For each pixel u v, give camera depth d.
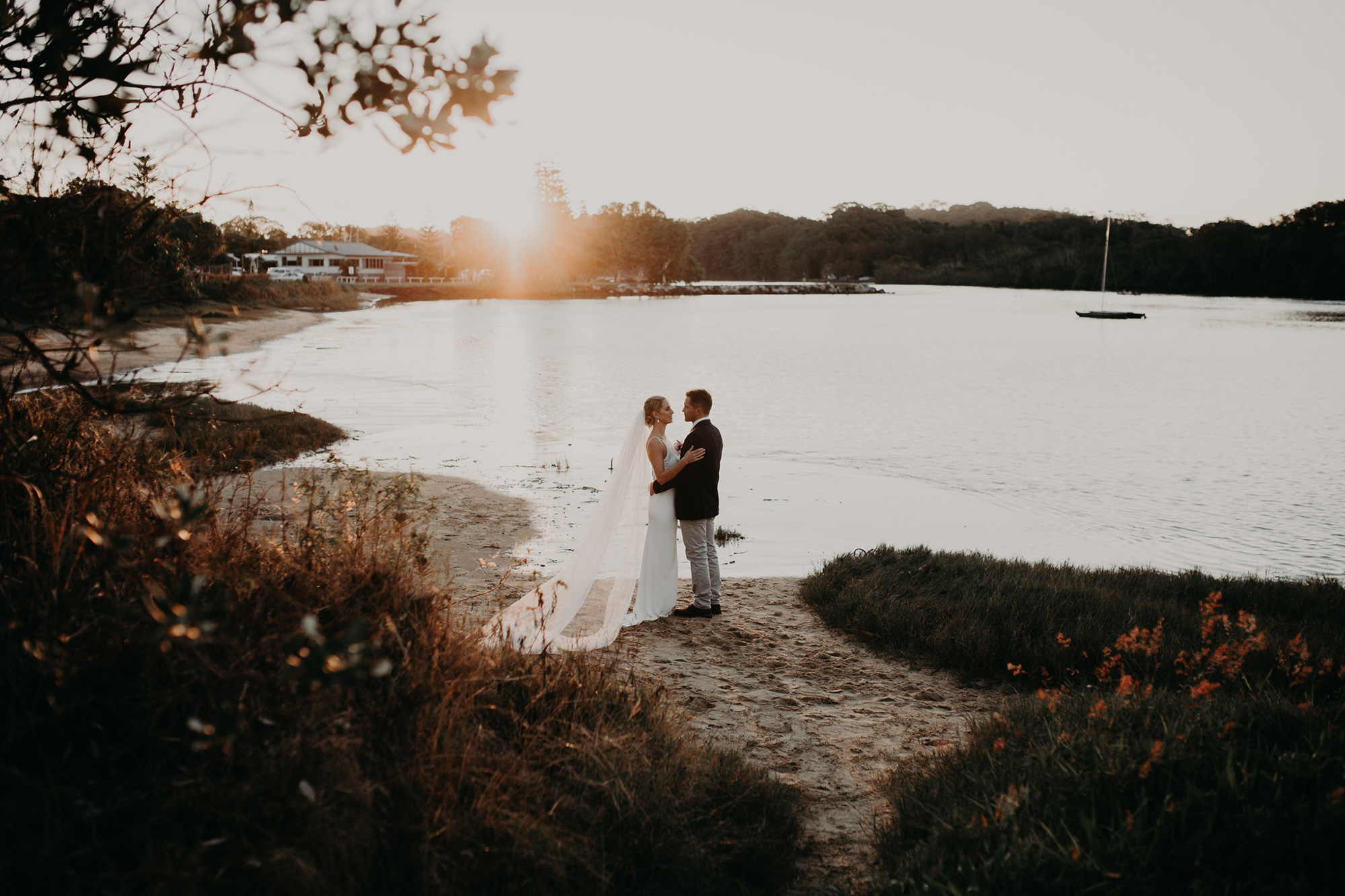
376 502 5.26
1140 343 53.53
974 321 82.00
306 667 1.86
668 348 45.44
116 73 2.54
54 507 3.19
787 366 36.69
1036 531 11.57
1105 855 2.85
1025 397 26.88
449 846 2.87
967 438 19.28
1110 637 6.03
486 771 3.24
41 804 2.33
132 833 2.37
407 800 2.96
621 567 6.72
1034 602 6.96
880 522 11.70
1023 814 3.22
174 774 2.57
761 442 18.33
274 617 3.18
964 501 13.16
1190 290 170.62
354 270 130.00
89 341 2.36
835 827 3.94
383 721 3.22
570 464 14.49
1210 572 9.88
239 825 2.48
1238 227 168.50
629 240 168.88
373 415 20.03
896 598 7.27
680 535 10.62
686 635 6.73
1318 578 9.04
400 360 35.31
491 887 2.86
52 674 2.54
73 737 2.61
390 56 2.40
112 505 3.42
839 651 6.45
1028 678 5.82
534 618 5.82
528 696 4.10
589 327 64.31
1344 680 5.03
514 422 19.53
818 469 15.51
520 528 10.06
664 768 3.72
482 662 4.07
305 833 2.56
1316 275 150.75
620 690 4.56
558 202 163.38
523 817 3.09
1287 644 5.46
